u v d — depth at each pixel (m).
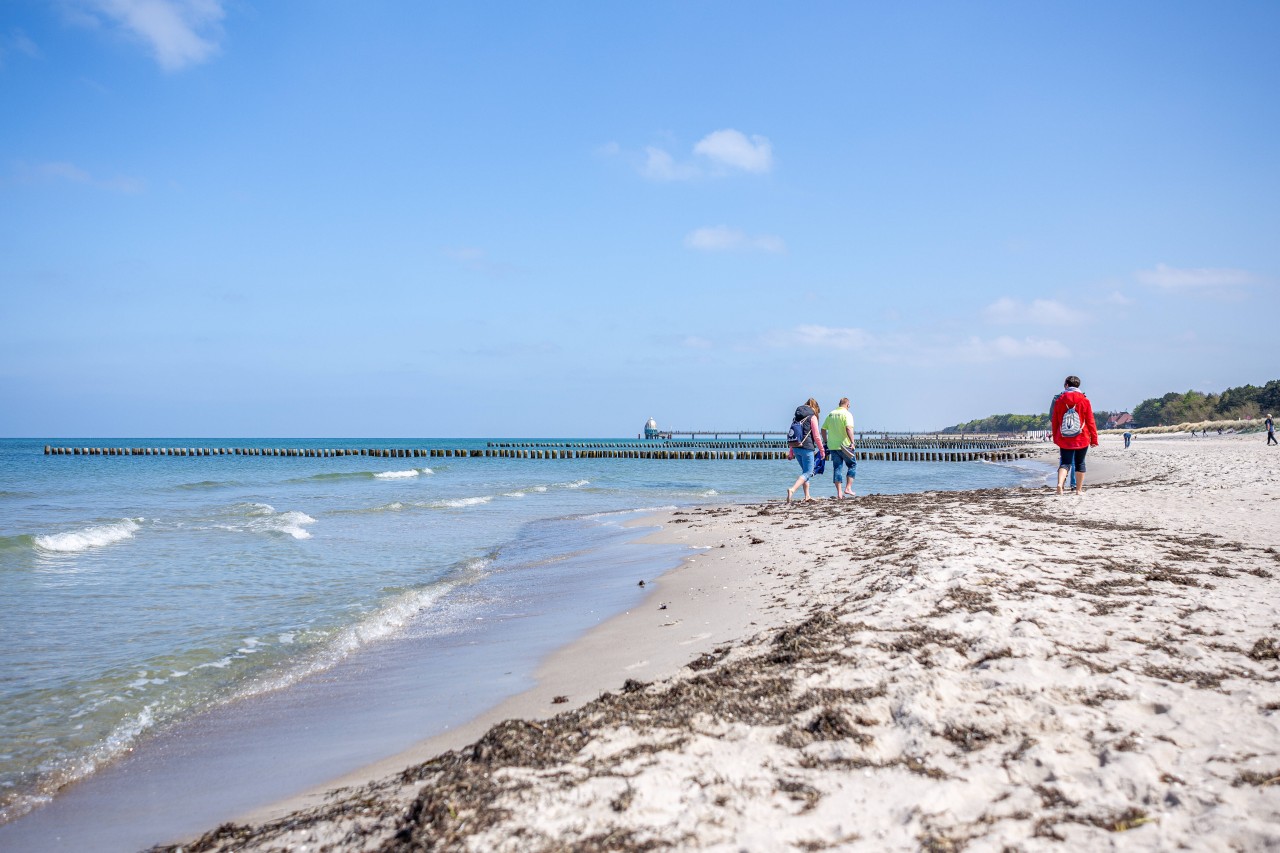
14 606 9.00
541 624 7.59
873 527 11.25
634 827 2.72
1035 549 7.65
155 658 6.83
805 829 2.67
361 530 16.61
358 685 5.92
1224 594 5.75
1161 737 3.22
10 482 36.78
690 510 18.45
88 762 4.61
